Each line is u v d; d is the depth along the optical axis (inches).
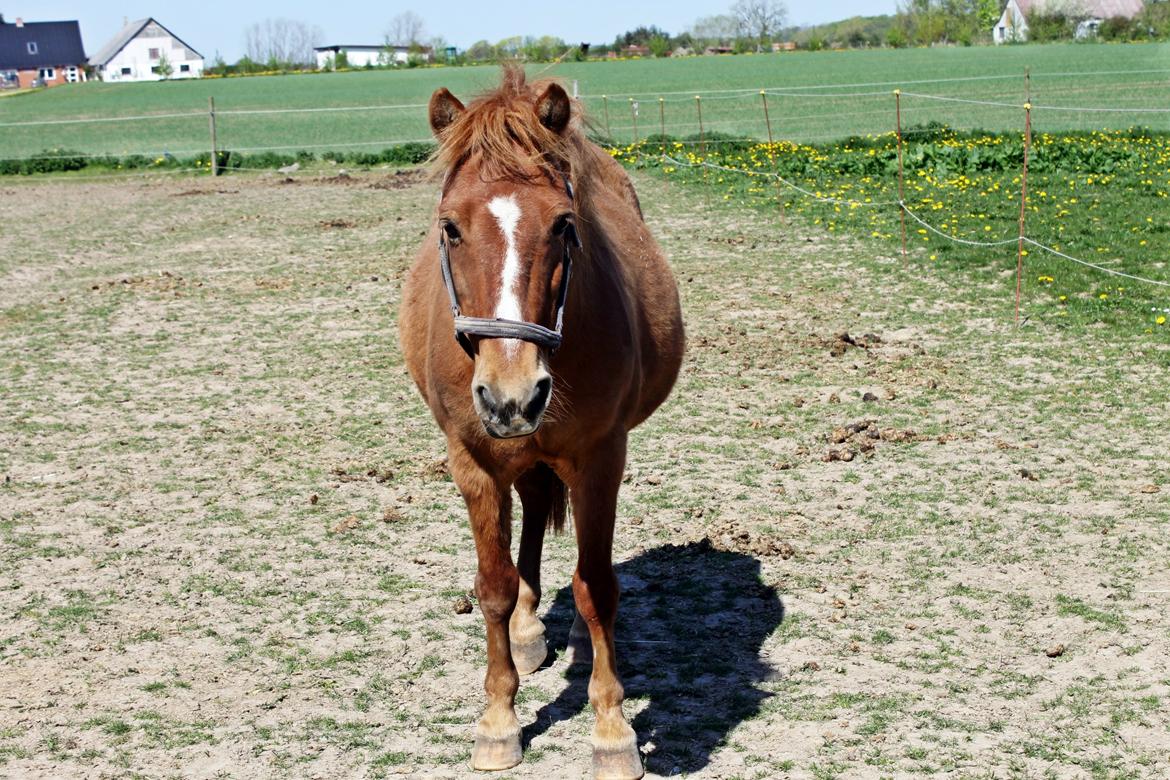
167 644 177.3
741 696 158.6
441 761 144.4
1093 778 136.3
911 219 566.6
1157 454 249.8
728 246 534.9
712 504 232.1
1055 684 159.0
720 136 995.9
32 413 303.9
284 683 164.7
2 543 217.0
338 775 141.0
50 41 4685.0
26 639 178.5
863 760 141.3
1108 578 192.1
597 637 142.5
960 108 1368.1
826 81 1962.4
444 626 183.2
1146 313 366.0
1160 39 2719.0
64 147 1295.5
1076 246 474.3
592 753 140.9
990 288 417.7
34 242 609.6
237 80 3075.8
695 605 188.7
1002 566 198.5
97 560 209.2
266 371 344.2
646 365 159.9
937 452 257.9
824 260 491.8
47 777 140.6
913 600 187.5
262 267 519.8
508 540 144.5
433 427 288.7
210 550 213.9
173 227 657.6
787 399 301.4
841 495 235.0
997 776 137.1
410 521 227.8
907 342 353.1
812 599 189.3
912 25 3678.6
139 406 309.9
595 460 139.6
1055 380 307.4
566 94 123.0
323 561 208.8
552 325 120.0
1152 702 153.0
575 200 127.7
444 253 127.9
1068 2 3083.2
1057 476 239.9
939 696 156.7
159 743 148.6
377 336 385.7
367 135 1391.5
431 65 3553.2
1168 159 751.7
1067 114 1236.5
